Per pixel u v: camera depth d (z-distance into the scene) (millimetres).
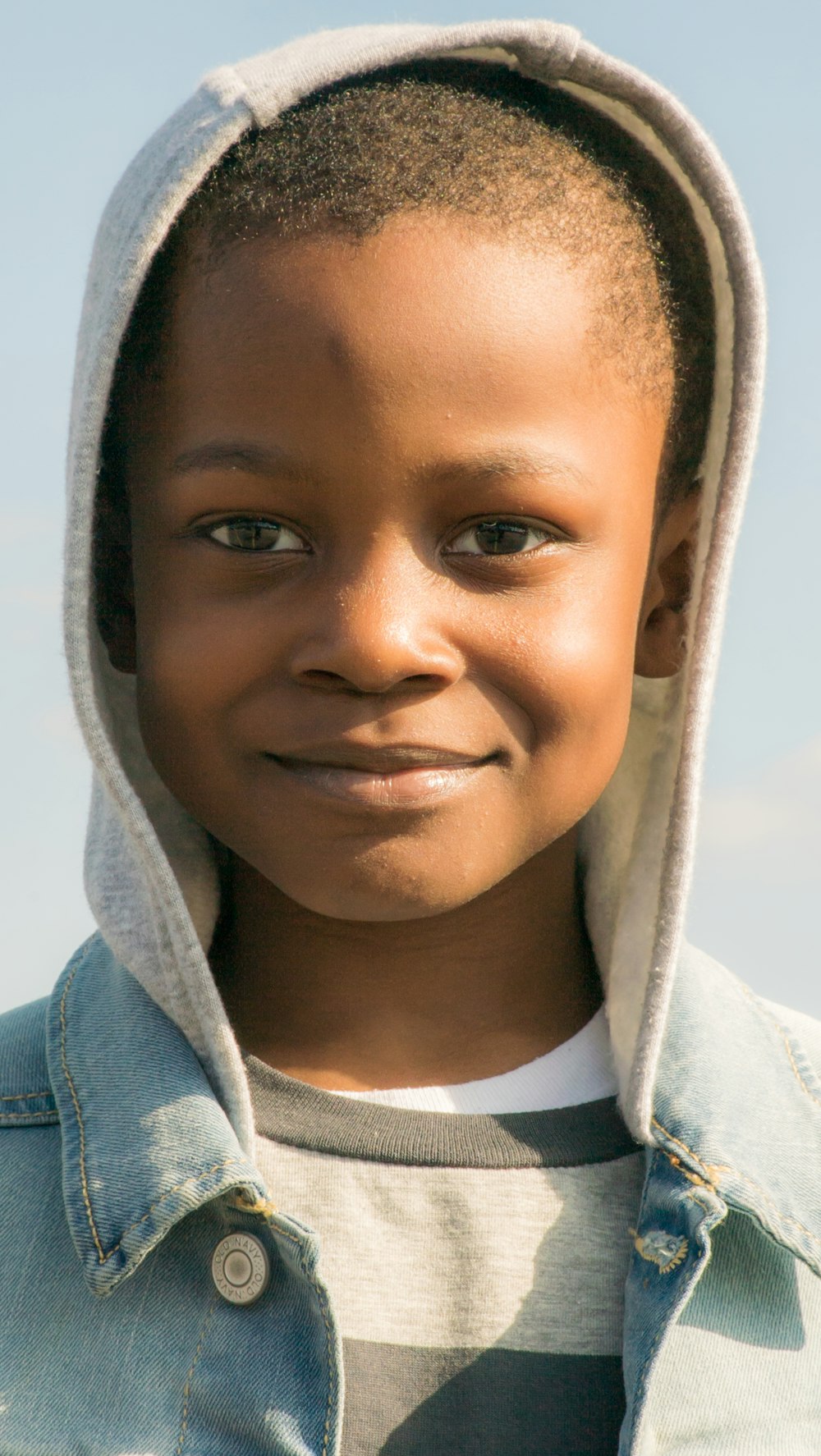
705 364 1920
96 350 1686
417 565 1632
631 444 1764
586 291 1703
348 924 1846
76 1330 1663
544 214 1699
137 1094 1738
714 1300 1734
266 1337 1646
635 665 1943
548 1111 1815
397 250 1610
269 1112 1769
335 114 1726
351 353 1582
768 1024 2029
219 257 1671
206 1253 1698
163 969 1771
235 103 1663
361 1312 1674
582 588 1709
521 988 1897
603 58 1774
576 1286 1719
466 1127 1770
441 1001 1861
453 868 1677
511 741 1688
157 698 1743
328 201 1636
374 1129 1752
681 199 1859
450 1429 1643
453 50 1757
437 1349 1668
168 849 1956
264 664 1658
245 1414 1606
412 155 1677
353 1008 1855
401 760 1647
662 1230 1703
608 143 1849
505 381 1621
